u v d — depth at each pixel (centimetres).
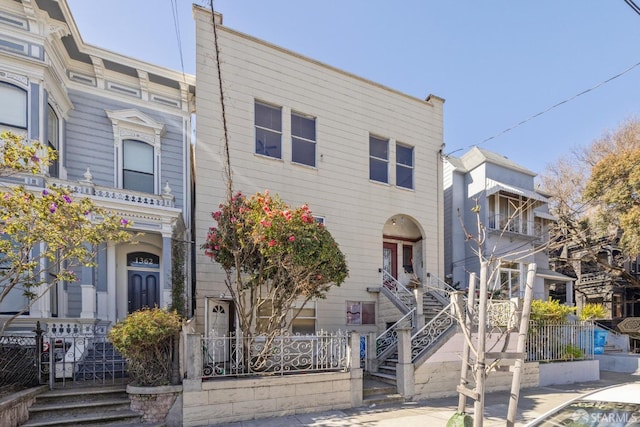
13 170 714
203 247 905
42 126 919
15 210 642
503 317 981
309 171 1251
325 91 1310
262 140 1199
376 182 1376
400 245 1514
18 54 902
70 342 860
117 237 765
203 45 1117
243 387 706
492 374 984
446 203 1906
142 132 1137
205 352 738
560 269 2498
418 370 878
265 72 1205
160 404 654
